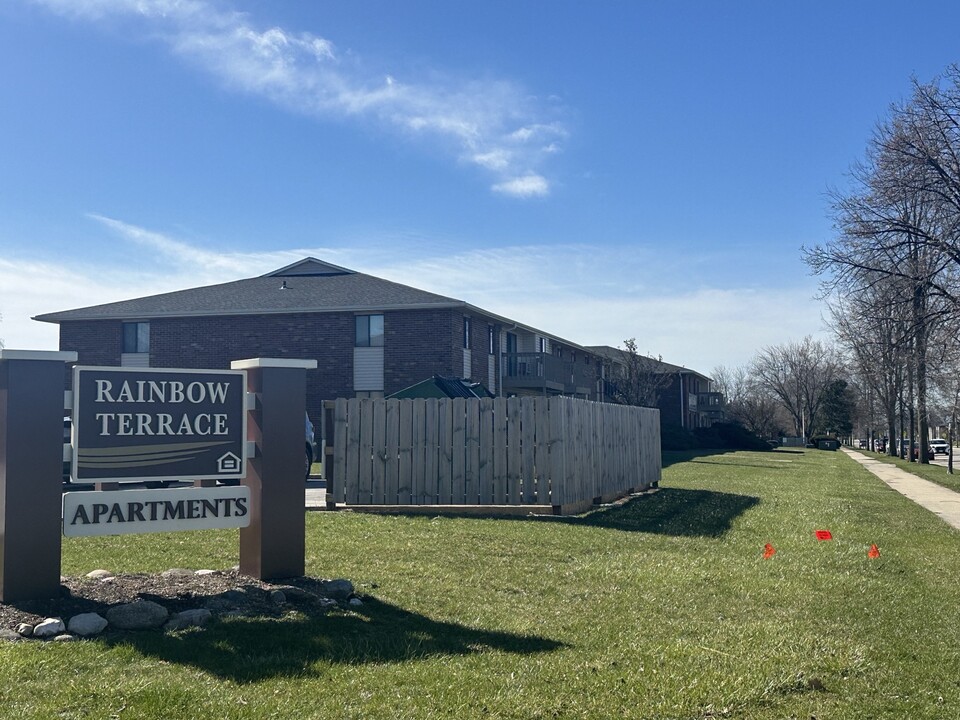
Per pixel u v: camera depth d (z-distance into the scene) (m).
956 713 5.78
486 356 35.38
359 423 15.12
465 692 5.78
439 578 9.23
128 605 6.77
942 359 24.78
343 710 5.34
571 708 5.62
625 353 56.94
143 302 34.09
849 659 6.80
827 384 90.56
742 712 5.70
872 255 26.58
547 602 8.55
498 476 14.64
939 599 9.23
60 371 7.24
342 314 31.95
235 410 8.16
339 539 11.34
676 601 8.69
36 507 7.06
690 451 52.53
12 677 5.46
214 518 8.02
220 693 5.45
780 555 11.59
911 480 30.12
